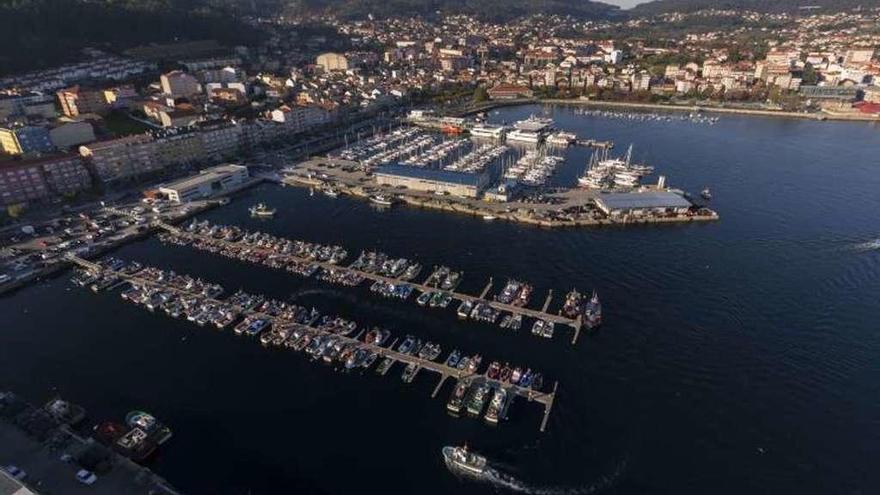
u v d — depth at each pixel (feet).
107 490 305.73
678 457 342.64
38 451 331.77
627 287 533.96
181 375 415.03
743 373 414.21
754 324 472.85
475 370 416.46
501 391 390.63
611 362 427.33
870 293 518.78
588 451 347.36
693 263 580.30
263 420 369.91
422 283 546.67
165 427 360.07
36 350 446.19
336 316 489.26
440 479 325.83
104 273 565.94
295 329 468.75
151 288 537.24
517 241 639.35
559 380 408.26
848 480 326.24
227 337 463.42
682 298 513.86
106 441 348.18
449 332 467.11
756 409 379.96
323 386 402.72
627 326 472.03
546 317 483.51
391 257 601.62
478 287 537.65
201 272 572.51
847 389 397.19
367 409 380.17
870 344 445.37
